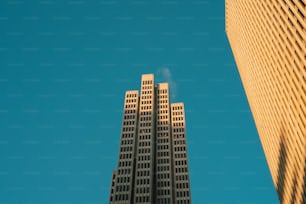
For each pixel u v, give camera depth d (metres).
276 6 87.88
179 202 141.50
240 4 134.38
